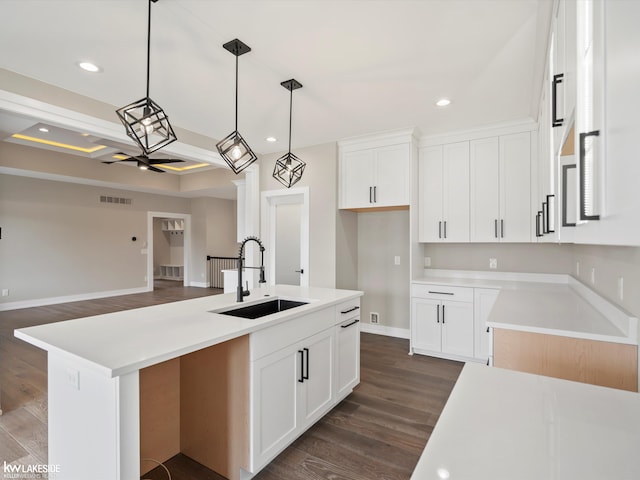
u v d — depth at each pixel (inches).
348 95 117.9
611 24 22.9
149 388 79.9
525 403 39.8
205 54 92.6
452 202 156.4
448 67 98.9
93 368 51.8
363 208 173.3
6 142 227.0
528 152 140.5
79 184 290.7
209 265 371.2
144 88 112.7
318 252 177.3
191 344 60.2
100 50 91.4
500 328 75.5
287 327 84.0
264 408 76.8
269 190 195.3
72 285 285.4
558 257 145.0
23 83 103.9
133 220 328.8
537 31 81.0
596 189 26.1
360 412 104.7
